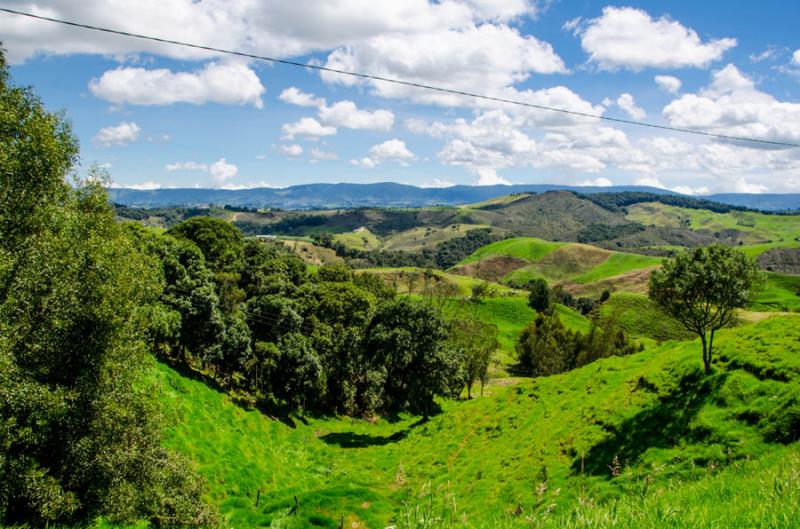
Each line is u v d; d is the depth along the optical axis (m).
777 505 6.99
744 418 31.09
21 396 18.97
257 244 104.06
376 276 133.00
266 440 56.12
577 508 8.20
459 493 38.66
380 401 86.81
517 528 8.76
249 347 64.81
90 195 26.16
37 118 22.67
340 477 49.06
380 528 32.03
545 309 194.12
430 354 70.75
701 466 28.66
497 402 58.94
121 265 24.62
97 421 22.67
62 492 20.00
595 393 46.97
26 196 22.08
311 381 70.56
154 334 49.16
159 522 26.56
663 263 38.25
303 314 85.31
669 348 50.28
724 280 35.12
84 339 22.48
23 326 20.86
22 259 20.97
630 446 34.47
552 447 40.19
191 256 65.25
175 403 46.50
